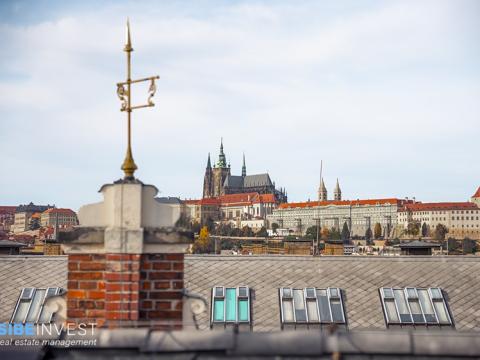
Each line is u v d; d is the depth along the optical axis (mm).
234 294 40406
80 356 11312
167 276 13688
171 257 13734
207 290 40844
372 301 40375
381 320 39219
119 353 11250
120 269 13500
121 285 13453
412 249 55906
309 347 10914
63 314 14055
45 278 41281
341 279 41969
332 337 11000
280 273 42375
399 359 10906
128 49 14594
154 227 13828
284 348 10922
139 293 13547
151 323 13062
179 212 14094
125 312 13398
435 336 11094
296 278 41906
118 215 13719
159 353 11109
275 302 40125
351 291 41000
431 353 10938
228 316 39094
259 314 39312
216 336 11094
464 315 39531
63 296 14117
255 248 80000
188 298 13672
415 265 43250
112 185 13875
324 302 40094
